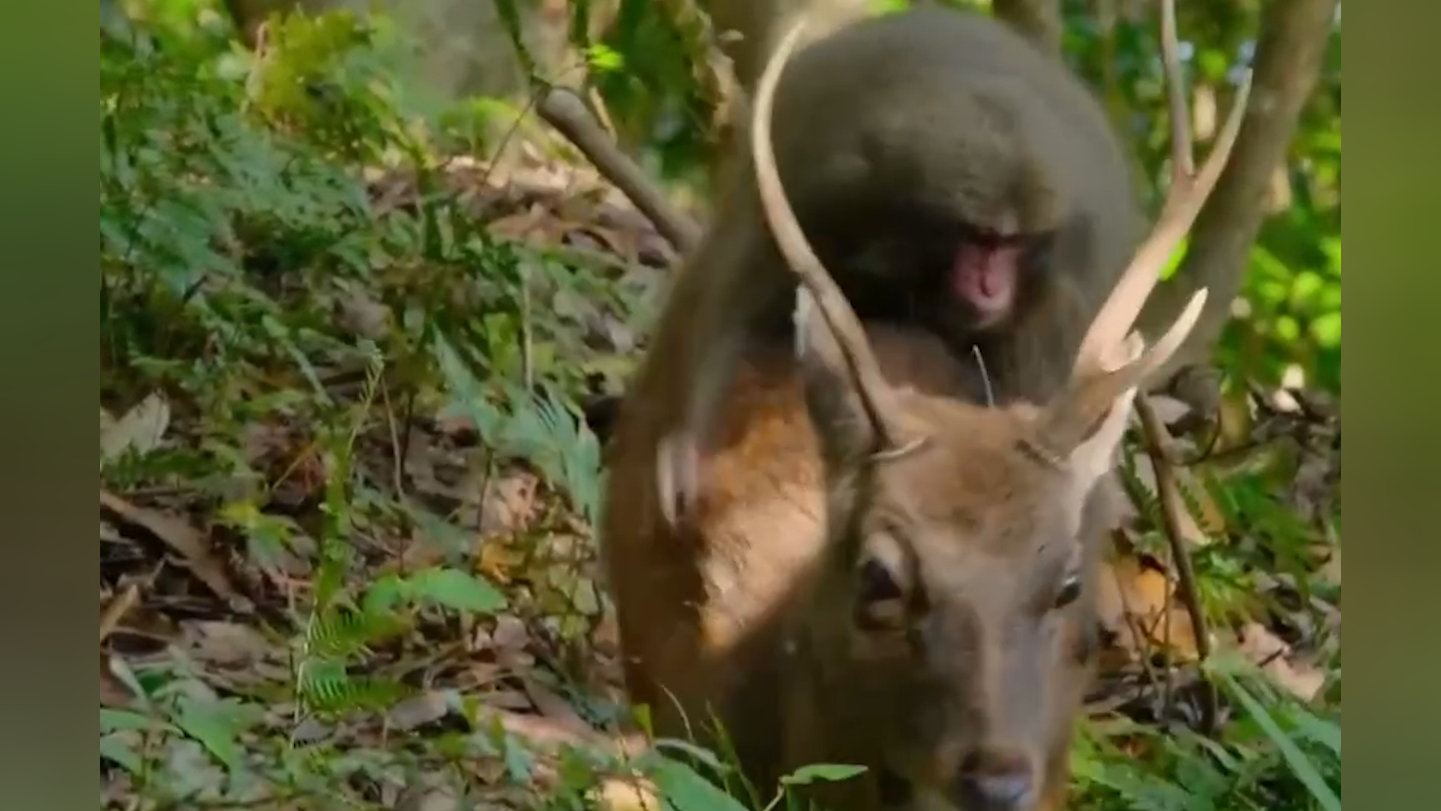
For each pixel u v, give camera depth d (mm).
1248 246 13930
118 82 12070
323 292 12172
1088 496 8898
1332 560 13141
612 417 12992
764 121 9180
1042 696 8469
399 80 14453
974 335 10688
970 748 8281
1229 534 12938
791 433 10305
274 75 13508
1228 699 11703
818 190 10578
